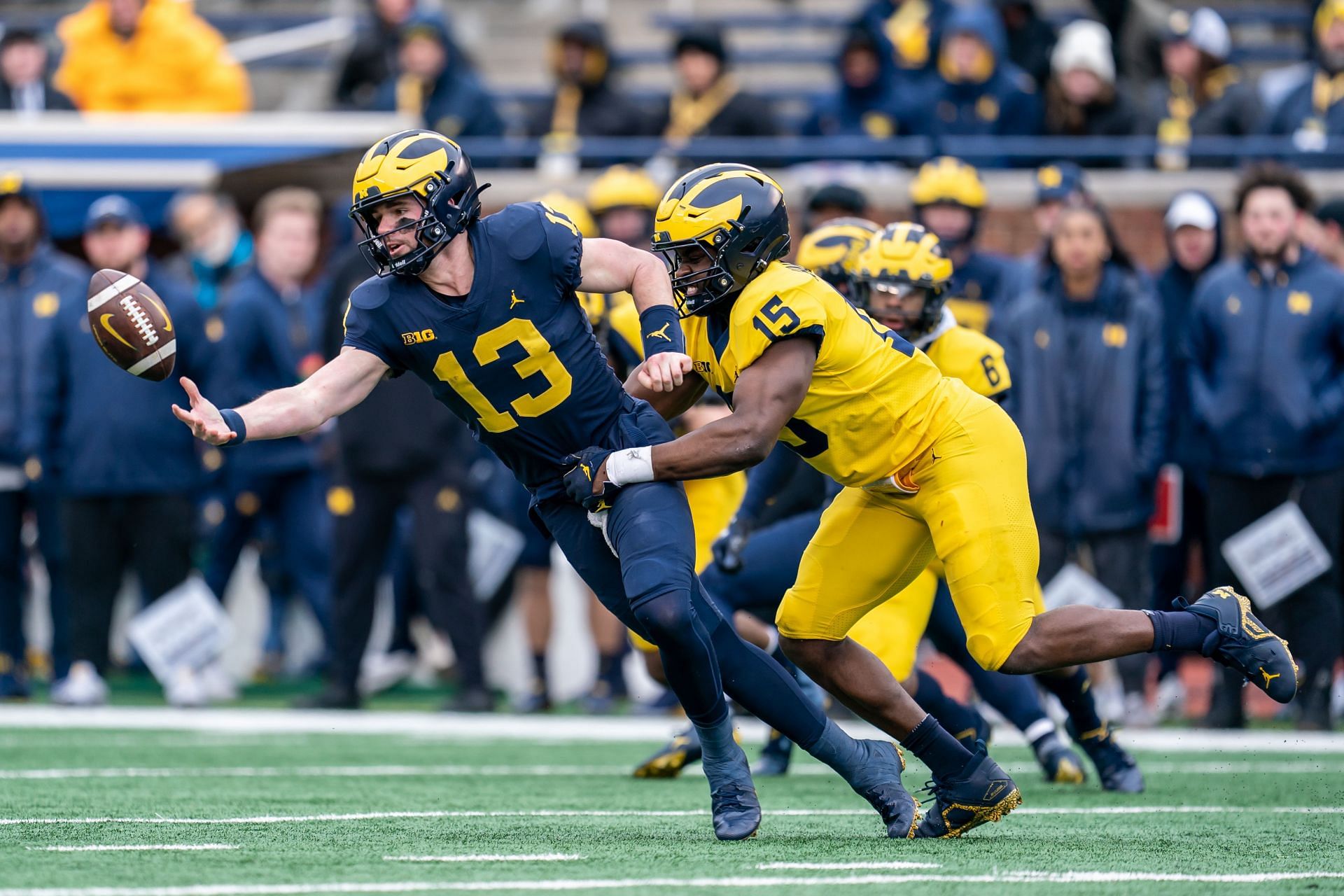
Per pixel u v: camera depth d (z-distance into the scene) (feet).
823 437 48.49
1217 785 67.05
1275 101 126.21
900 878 40.42
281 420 45.85
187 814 53.93
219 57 134.92
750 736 88.74
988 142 120.57
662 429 48.98
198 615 102.22
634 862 43.04
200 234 121.19
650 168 118.42
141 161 119.96
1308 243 93.86
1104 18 138.82
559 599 113.80
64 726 89.61
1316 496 90.94
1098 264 90.89
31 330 101.65
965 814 47.98
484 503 109.09
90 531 102.01
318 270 112.16
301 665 120.88
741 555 62.90
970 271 97.40
